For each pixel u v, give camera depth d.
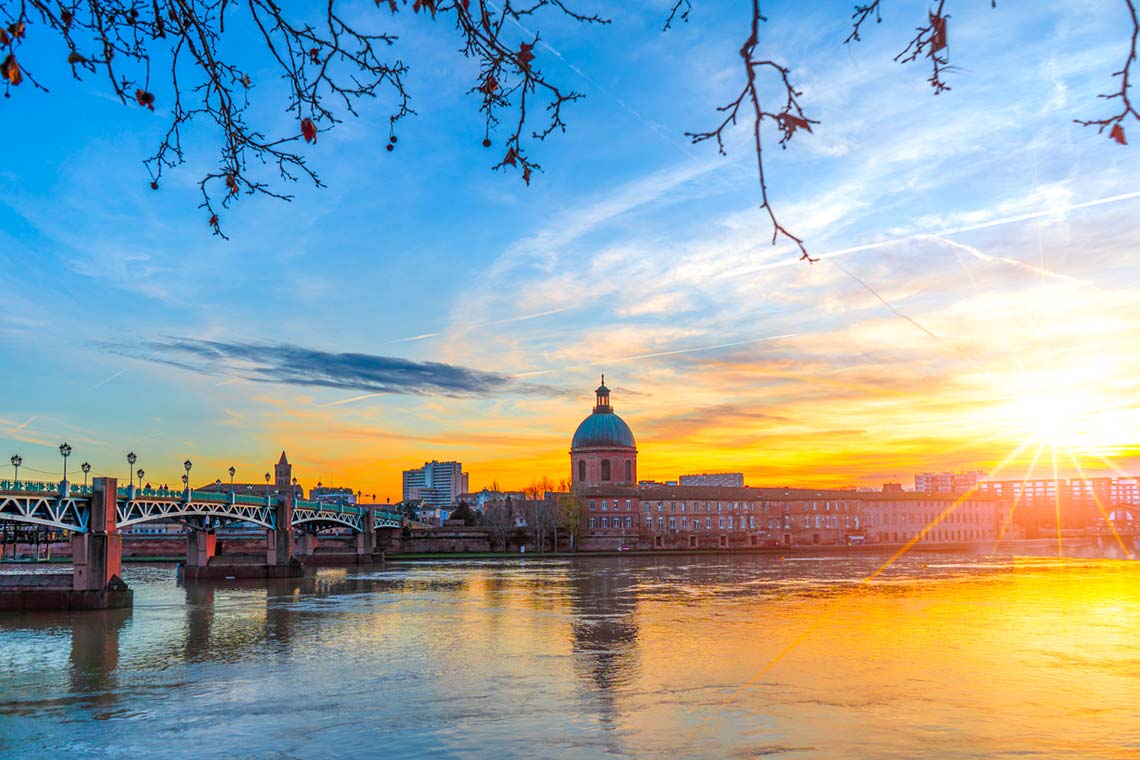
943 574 122.44
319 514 153.38
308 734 35.72
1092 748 33.16
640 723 36.84
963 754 32.53
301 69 6.67
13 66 5.89
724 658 52.09
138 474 119.62
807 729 35.78
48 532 123.00
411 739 34.78
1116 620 69.00
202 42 6.58
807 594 92.56
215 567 127.56
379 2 6.26
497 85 6.42
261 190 7.02
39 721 38.41
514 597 91.19
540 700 41.28
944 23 5.45
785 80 5.21
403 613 77.25
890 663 50.19
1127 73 4.98
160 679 47.47
